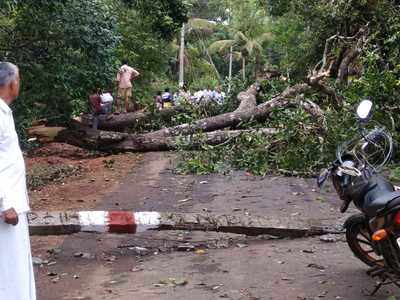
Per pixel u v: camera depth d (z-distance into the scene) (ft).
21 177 13.29
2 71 13.28
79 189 32.24
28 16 40.68
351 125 32.35
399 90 34.17
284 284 16.69
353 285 16.40
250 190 29.22
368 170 15.81
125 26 76.95
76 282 17.57
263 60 139.64
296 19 62.54
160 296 16.14
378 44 42.60
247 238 21.58
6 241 13.15
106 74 44.98
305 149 33.22
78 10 42.09
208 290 16.47
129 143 44.19
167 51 92.27
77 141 44.62
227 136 39.37
